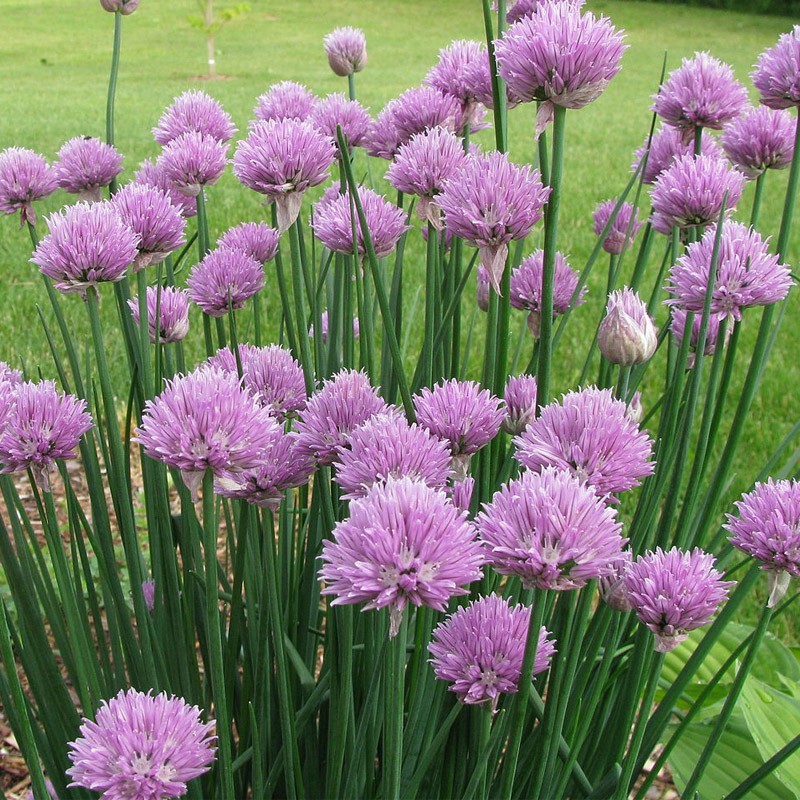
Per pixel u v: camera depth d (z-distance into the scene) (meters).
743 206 2.50
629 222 0.65
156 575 0.60
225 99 4.48
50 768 0.59
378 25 7.88
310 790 0.61
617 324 0.53
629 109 4.45
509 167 0.51
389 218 0.58
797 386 1.43
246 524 0.56
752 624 0.93
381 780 0.58
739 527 0.51
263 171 0.56
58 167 0.64
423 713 0.56
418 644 0.54
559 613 0.59
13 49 6.92
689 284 0.55
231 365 0.60
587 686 0.60
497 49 0.52
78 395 0.61
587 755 0.60
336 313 0.64
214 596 0.49
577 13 0.51
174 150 0.63
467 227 0.51
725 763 0.69
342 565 0.44
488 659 0.49
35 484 0.54
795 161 0.58
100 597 0.95
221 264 0.62
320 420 0.51
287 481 0.52
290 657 0.59
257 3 8.98
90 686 0.58
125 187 0.57
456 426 0.50
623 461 0.48
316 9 8.76
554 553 0.45
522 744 0.58
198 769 0.47
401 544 0.44
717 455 1.21
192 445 0.47
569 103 0.51
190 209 0.66
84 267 0.53
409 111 0.62
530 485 0.45
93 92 4.90
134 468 1.25
